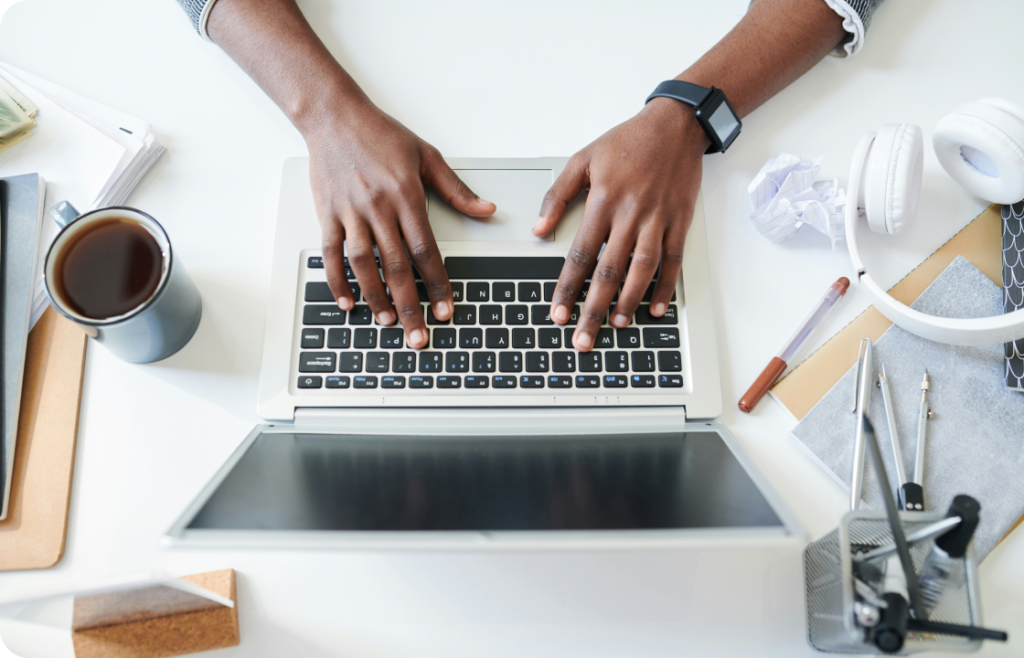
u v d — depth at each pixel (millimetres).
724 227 655
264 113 692
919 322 559
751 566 551
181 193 661
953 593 439
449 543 380
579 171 643
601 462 506
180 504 562
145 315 520
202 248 642
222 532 380
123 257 542
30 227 609
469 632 536
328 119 647
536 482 465
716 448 532
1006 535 545
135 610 495
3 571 536
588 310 587
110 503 560
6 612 521
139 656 517
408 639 534
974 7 715
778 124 690
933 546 436
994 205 648
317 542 377
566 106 704
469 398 577
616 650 533
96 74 698
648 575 549
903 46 710
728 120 645
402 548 379
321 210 627
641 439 556
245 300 625
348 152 632
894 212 584
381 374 582
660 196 624
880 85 699
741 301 631
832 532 488
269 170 673
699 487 458
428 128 691
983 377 587
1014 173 554
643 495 444
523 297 605
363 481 467
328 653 531
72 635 514
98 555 546
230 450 579
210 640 523
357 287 617
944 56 706
